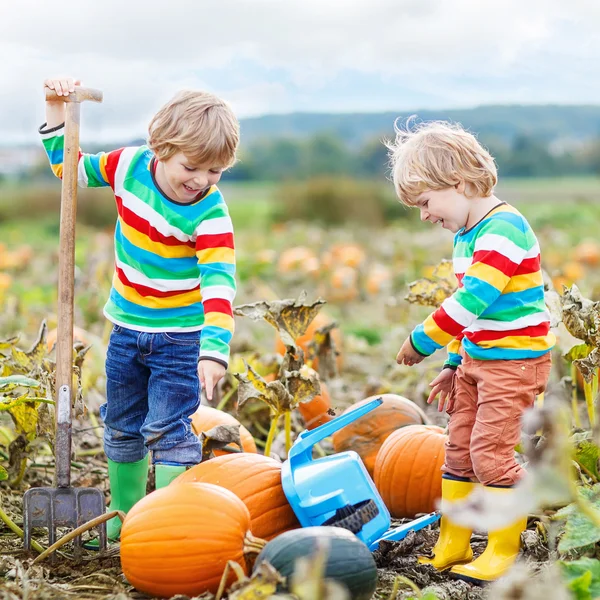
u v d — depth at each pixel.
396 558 3.10
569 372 5.11
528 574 2.75
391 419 3.99
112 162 3.24
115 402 3.36
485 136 63.16
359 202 24.14
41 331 3.81
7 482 3.83
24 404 3.63
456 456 3.08
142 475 3.44
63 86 3.15
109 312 3.35
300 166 60.06
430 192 3.03
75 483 4.09
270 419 4.76
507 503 2.13
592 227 19.67
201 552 2.63
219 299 3.04
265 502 2.95
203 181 3.05
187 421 3.27
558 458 2.14
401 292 10.08
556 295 3.83
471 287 2.89
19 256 12.21
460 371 3.09
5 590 2.67
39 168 38.28
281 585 2.40
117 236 3.30
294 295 10.16
